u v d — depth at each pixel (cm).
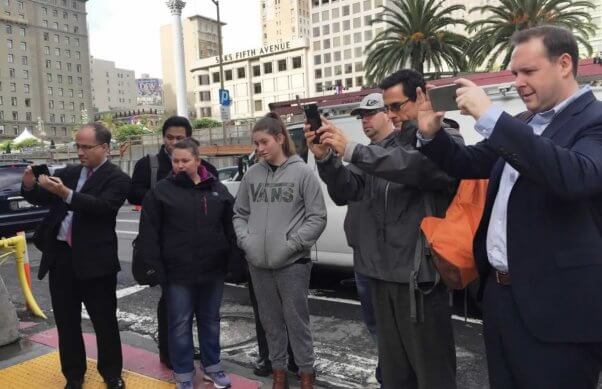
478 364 366
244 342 425
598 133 152
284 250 289
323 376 350
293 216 297
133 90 17400
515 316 168
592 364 161
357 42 9894
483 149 190
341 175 243
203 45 11962
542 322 157
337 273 644
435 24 2533
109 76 16588
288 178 298
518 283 162
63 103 11262
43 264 314
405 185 231
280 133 302
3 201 909
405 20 2577
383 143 261
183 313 313
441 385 230
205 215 313
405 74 245
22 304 567
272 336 310
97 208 295
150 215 308
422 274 224
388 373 248
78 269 303
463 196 198
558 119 163
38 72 10781
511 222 164
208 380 341
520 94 166
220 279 326
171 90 13375
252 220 306
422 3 2517
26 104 10569
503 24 2275
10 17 10219
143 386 334
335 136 225
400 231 232
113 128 6134
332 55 10181
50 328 473
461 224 191
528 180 161
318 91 10356
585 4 2238
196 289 324
